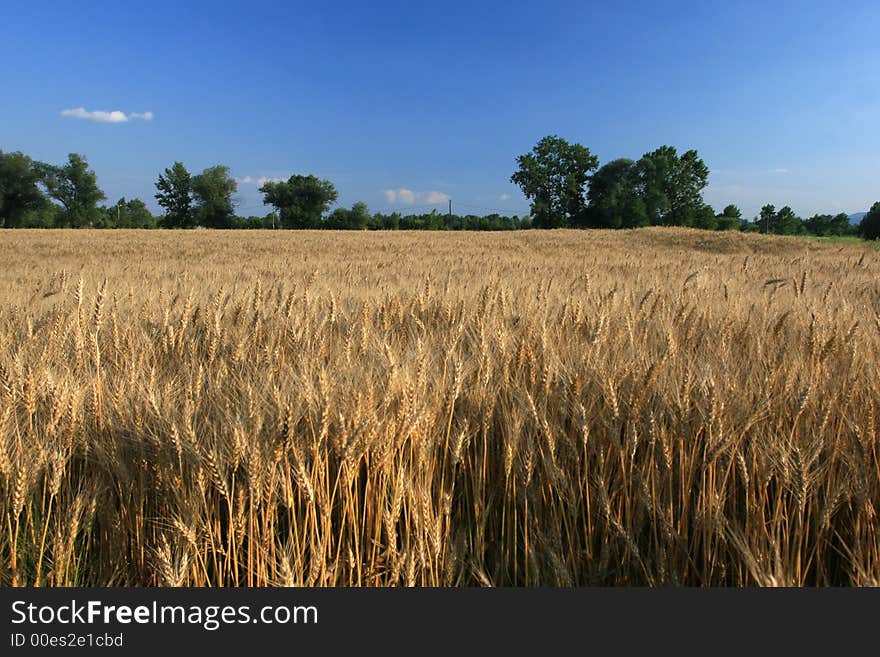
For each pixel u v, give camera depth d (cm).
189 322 520
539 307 578
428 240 4981
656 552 291
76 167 11025
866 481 279
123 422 297
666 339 427
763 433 316
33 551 281
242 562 280
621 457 301
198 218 11406
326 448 297
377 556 293
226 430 279
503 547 310
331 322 527
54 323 499
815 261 1827
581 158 10494
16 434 273
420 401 296
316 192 11281
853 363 367
